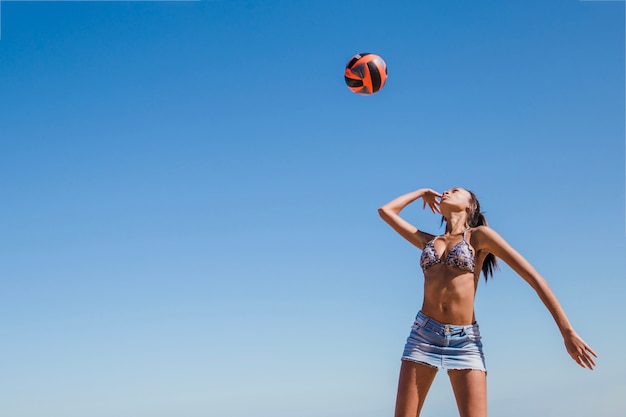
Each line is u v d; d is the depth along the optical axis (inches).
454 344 213.6
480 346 217.0
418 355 216.4
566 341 202.8
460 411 212.8
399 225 245.3
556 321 204.4
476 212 235.1
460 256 216.7
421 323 219.1
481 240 219.5
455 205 230.8
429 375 216.5
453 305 214.8
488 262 229.8
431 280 220.4
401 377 218.8
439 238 227.9
